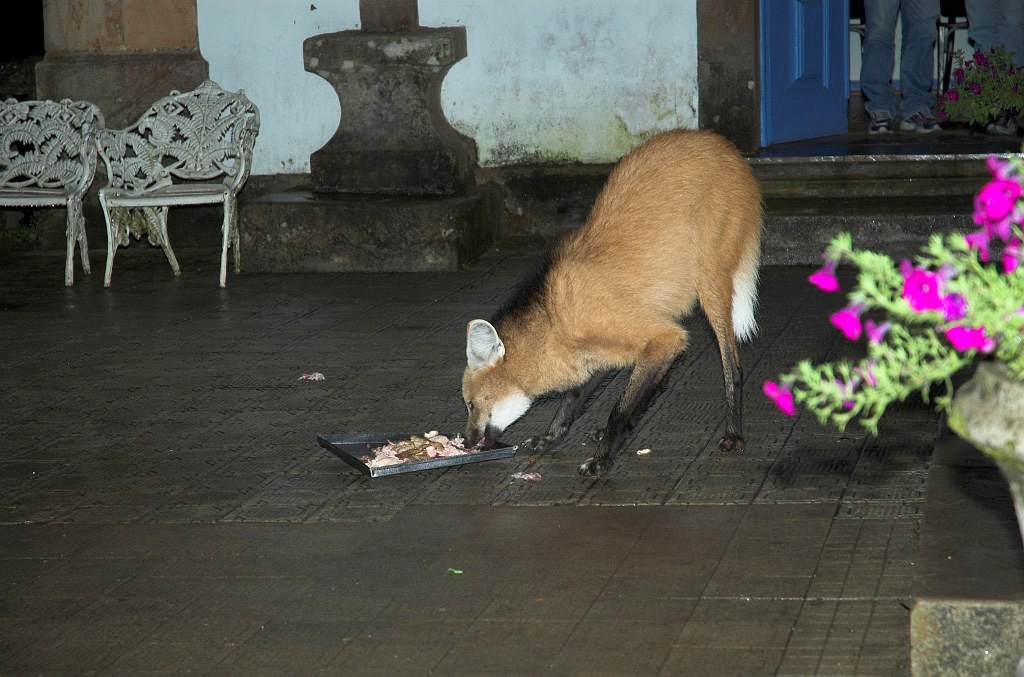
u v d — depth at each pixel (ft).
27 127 27.89
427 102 28.53
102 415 17.67
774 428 15.80
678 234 14.82
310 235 27.89
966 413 7.63
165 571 12.05
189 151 27.63
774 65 29.84
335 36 28.86
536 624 10.48
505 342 14.87
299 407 17.76
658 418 16.51
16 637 10.69
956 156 27.20
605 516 13.03
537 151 29.78
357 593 11.32
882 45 31.96
